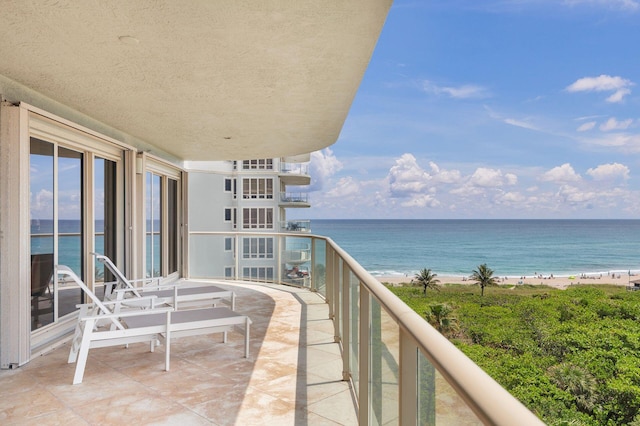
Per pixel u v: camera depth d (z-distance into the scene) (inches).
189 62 141.2
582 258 2812.5
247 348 161.6
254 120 222.7
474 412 28.0
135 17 110.2
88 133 202.8
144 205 269.4
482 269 1071.6
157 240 326.6
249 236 354.6
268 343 180.1
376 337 81.9
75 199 205.2
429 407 44.3
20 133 150.6
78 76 152.8
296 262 328.5
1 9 105.0
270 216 1240.8
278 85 165.9
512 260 2760.8
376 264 2797.7
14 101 157.8
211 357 161.6
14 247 149.9
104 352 167.6
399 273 2561.5
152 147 298.7
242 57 137.4
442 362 35.6
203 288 233.6
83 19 110.7
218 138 270.8
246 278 355.9
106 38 122.1
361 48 131.0
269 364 154.2
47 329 176.6
